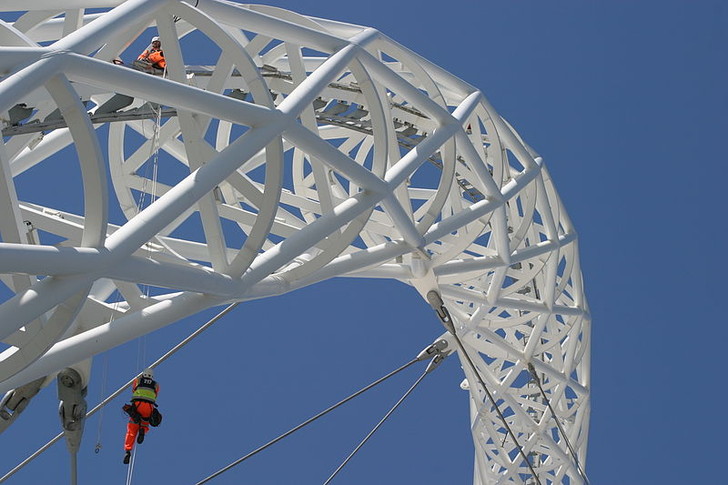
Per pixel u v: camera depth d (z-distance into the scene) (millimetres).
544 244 57781
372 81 38938
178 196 28453
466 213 46906
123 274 27172
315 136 34094
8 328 24828
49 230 33844
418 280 49688
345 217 36969
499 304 56750
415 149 41750
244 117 31000
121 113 38094
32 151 45906
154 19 34500
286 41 38375
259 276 33531
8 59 24688
